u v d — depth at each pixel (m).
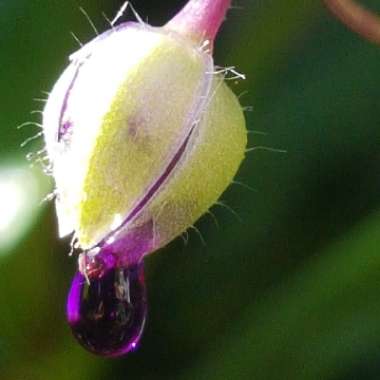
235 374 0.09
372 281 0.09
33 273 0.09
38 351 0.09
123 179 0.07
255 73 0.10
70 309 0.07
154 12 0.10
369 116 0.10
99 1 0.09
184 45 0.07
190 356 0.09
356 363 0.09
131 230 0.07
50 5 0.09
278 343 0.09
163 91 0.07
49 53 0.09
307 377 0.09
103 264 0.07
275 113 0.09
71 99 0.07
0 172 0.09
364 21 0.08
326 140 0.10
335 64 0.10
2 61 0.09
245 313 0.09
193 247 0.09
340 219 0.09
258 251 0.09
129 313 0.07
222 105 0.07
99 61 0.07
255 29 0.10
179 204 0.07
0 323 0.09
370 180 0.09
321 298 0.09
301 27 0.10
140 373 0.09
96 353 0.07
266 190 0.09
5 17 0.09
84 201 0.07
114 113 0.07
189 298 0.09
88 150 0.07
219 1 0.07
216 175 0.07
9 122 0.09
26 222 0.09
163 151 0.07
